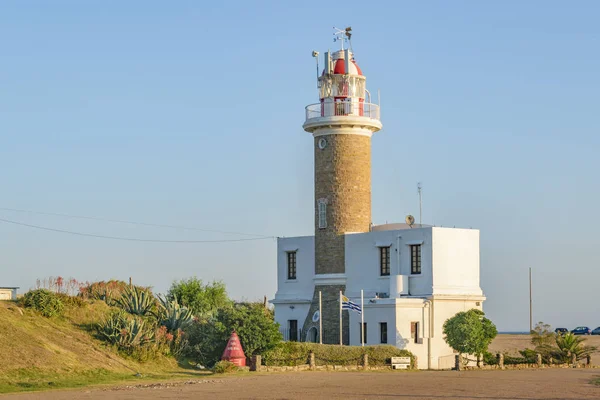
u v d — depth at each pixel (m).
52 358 40.72
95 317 48.47
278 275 67.31
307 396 32.31
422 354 56.94
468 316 58.12
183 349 48.47
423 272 58.28
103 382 38.66
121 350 45.25
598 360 68.25
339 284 61.94
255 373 45.16
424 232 58.34
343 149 62.38
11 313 44.91
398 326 56.06
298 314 65.12
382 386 37.06
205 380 40.25
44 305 46.66
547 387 37.12
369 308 58.03
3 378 37.31
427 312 57.47
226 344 48.81
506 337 99.00
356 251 61.44
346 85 62.91
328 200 62.75
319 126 62.56
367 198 62.94
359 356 52.38
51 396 32.97
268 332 49.38
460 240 59.56
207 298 69.38
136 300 51.88
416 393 33.81
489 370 54.44
